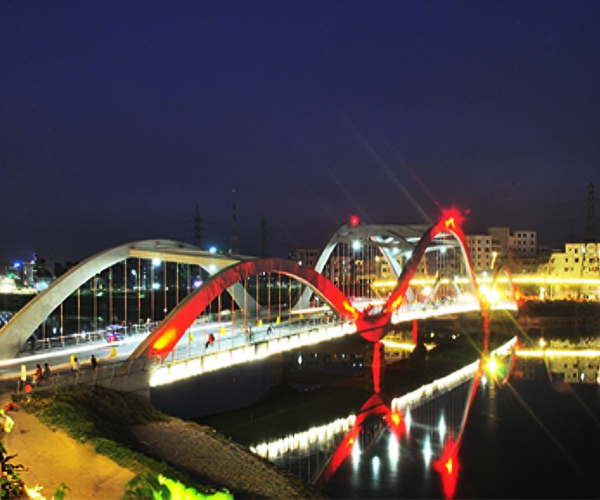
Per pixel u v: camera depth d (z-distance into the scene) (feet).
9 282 405.39
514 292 368.27
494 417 168.04
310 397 191.01
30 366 121.29
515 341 320.50
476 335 341.62
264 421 159.02
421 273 491.72
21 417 88.48
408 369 244.63
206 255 176.35
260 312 249.55
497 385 211.00
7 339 131.54
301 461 126.11
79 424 86.12
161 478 55.42
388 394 198.49
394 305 230.48
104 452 77.00
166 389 200.23
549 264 439.22
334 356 270.67
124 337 169.07
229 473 88.33
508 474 122.42
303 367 244.01
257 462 97.45
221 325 197.67
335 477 117.60
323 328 172.76
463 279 411.34
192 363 125.08
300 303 262.26
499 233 549.54
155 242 181.37
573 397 192.03
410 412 173.47
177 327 130.72
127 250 165.27
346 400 188.03
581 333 344.08
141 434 98.63
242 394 193.88
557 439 147.64
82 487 66.23
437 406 180.34
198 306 136.67
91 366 115.44
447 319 356.79
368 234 301.84
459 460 130.31
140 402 111.86
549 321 363.56
